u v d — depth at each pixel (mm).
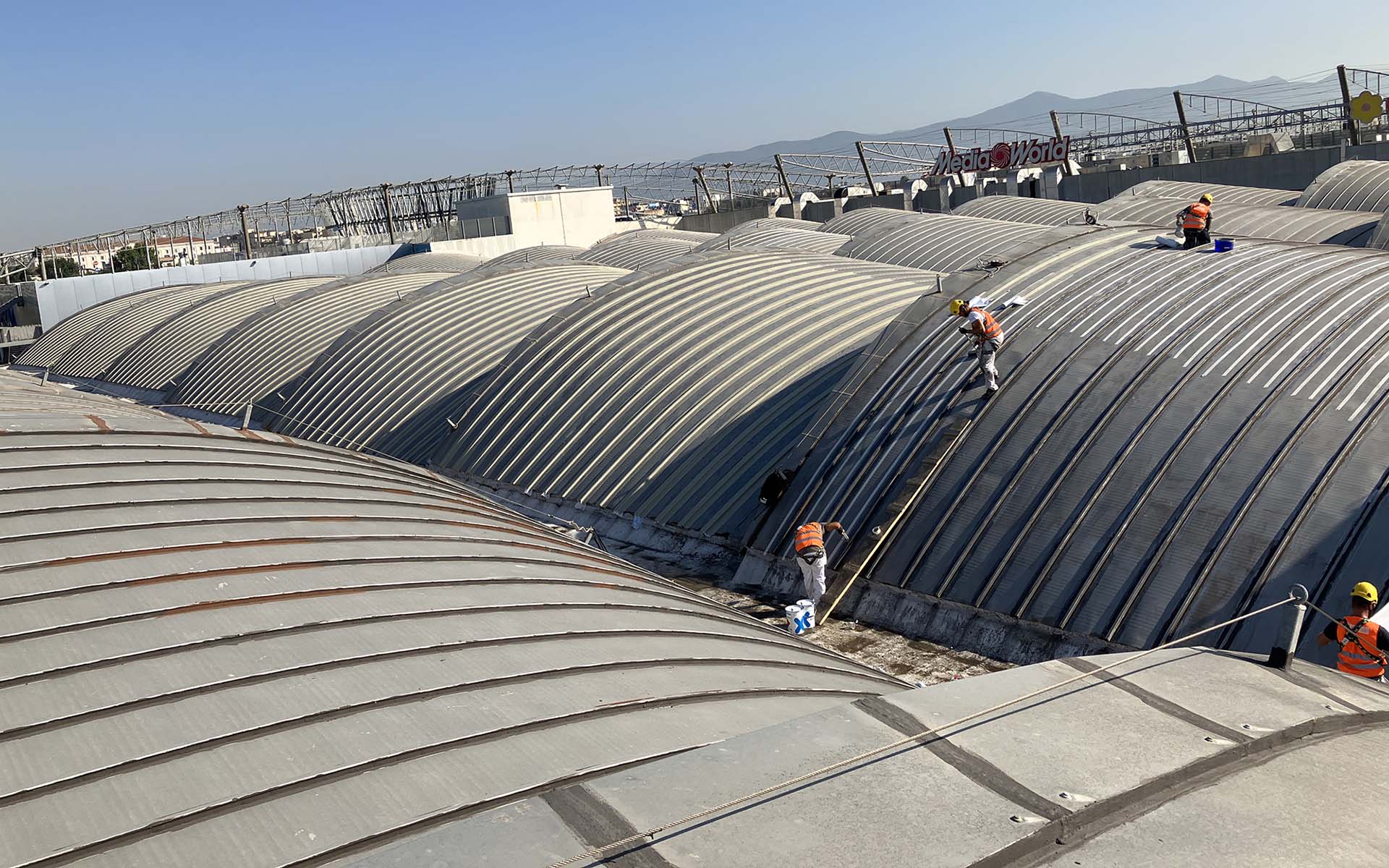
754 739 7102
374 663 10211
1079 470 19266
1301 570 16000
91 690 9109
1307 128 101125
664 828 6031
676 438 27906
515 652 10992
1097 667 8367
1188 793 6637
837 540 21312
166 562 11711
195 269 80062
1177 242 27641
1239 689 8078
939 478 20750
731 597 21859
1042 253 27750
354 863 5848
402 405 37906
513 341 40938
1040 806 6254
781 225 74000
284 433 40000
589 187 101062
